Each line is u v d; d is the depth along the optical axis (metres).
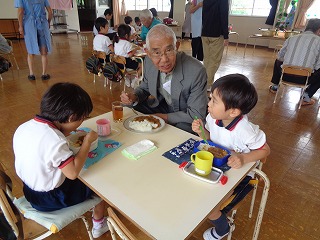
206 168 0.92
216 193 0.86
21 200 1.18
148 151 1.08
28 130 0.94
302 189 1.93
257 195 1.84
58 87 0.94
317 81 3.49
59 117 0.92
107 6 11.38
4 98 3.51
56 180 1.01
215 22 3.73
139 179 0.92
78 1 10.95
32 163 0.94
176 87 1.58
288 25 7.62
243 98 0.99
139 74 3.76
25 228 1.06
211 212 0.79
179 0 9.06
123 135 1.24
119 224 0.67
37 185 1.00
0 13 7.92
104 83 4.37
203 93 1.55
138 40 4.88
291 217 1.67
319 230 1.58
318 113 3.33
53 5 9.57
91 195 1.21
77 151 1.04
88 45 7.94
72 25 10.43
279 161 2.27
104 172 0.96
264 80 4.76
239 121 1.10
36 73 4.79
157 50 1.37
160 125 1.33
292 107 3.50
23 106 3.25
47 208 1.08
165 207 0.79
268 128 2.89
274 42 8.05
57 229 1.03
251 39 8.69
